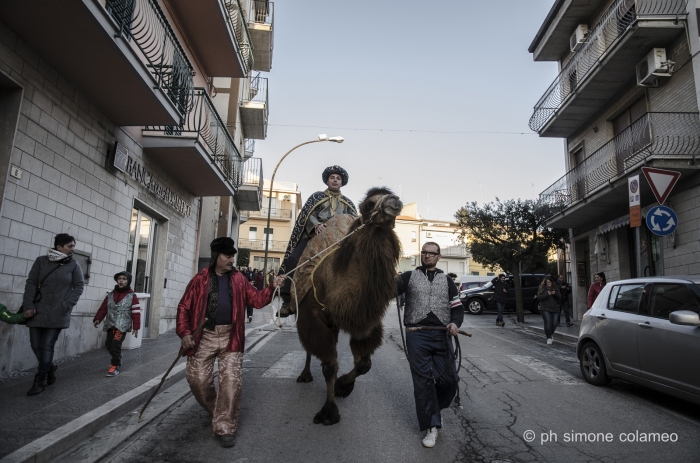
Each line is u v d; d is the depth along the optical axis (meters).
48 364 5.50
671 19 11.87
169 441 4.36
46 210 7.04
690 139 11.34
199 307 4.45
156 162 11.37
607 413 5.46
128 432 4.53
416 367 4.43
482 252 26.36
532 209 20.66
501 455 4.10
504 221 21.92
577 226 18.38
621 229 15.46
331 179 5.69
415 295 4.66
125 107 8.55
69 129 7.61
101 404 5.02
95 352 8.47
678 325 5.54
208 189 14.02
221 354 4.51
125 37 7.39
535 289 22.80
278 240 55.97
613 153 13.87
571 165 19.03
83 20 6.13
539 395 6.27
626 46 12.79
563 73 17.02
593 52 15.30
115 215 9.28
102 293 8.89
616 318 6.59
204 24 12.58
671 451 4.26
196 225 15.23
